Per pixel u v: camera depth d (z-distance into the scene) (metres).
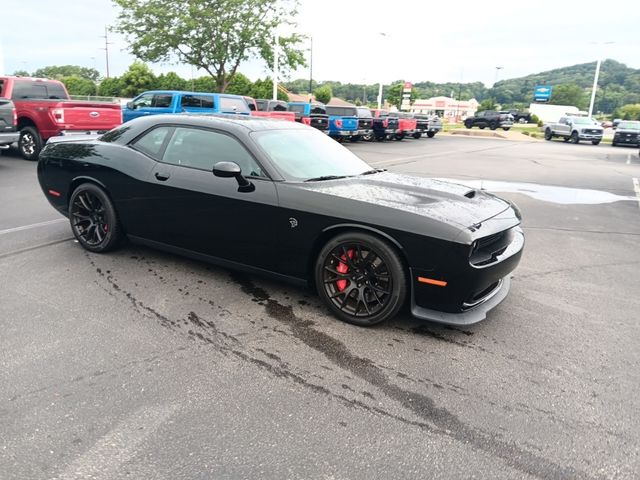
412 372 3.00
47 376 2.79
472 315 3.41
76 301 3.83
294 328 3.51
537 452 2.33
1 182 8.79
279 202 3.71
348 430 2.44
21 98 12.41
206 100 14.74
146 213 4.50
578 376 3.02
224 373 2.90
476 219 3.42
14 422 2.40
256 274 4.06
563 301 4.23
